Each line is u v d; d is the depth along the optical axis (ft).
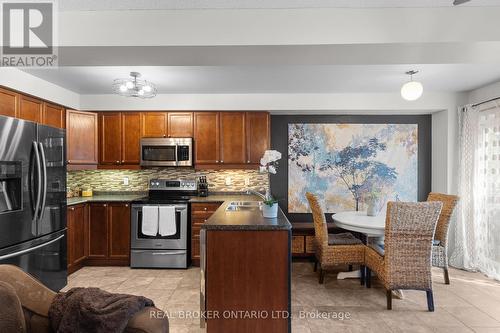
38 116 11.11
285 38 6.36
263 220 7.50
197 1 6.09
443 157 13.85
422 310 8.88
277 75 11.00
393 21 6.31
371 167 15.11
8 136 7.62
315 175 15.23
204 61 7.43
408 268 8.69
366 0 6.05
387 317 8.46
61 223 9.78
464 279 11.43
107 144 14.01
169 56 7.06
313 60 7.36
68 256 11.68
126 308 4.02
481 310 8.87
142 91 10.32
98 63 7.54
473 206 12.41
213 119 14.06
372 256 9.71
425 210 8.45
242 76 11.07
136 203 12.89
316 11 6.36
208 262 6.84
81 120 13.21
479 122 12.33
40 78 11.15
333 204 15.20
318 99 13.75
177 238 12.78
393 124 15.07
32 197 8.37
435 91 13.32
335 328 7.88
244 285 6.82
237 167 14.12
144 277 11.74
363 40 6.31
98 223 13.00
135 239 12.82
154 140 13.80
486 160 12.01
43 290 4.65
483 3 6.13
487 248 11.89
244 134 14.12
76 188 14.82
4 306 4.04
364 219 10.84
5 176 7.55
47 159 9.02
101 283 11.09
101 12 6.40
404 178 15.05
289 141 15.25
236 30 6.39
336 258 10.51
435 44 6.36
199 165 14.11
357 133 15.14
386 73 10.77
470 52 6.82
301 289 10.51
